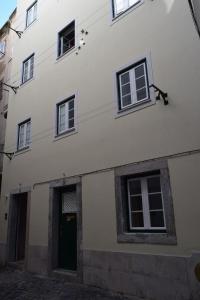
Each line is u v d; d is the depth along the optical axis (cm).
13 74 1398
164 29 733
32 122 1159
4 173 1270
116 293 675
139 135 721
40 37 1247
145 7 797
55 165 973
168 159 648
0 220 1214
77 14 1045
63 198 954
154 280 611
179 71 676
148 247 640
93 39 943
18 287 782
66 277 823
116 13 904
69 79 1007
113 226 727
